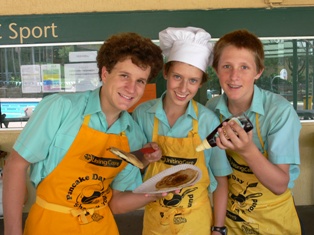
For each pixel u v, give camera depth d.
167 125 1.73
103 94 1.48
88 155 1.46
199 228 1.70
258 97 1.70
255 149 1.40
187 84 1.61
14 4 3.66
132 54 1.36
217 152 1.71
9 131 3.84
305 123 3.95
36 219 1.47
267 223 1.80
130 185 1.66
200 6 3.71
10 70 3.77
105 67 1.42
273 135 1.60
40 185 1.48
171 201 1.69
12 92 3.81
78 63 3.77
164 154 1.71
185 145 1.67
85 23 3.70
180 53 1.60
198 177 1.51
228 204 1.88
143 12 3.69
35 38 3.71
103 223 1.56
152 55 1.41
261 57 1.61
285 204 1.80
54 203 1.46
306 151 4.02
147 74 1.42
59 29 3.71
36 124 1.39
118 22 3.70
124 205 1.62
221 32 3.74
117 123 1.54
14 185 1.39
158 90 3.81
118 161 1.52
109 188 1.64
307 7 3.74
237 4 3.71
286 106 1.64
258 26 3.75
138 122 1.79
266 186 1.51
